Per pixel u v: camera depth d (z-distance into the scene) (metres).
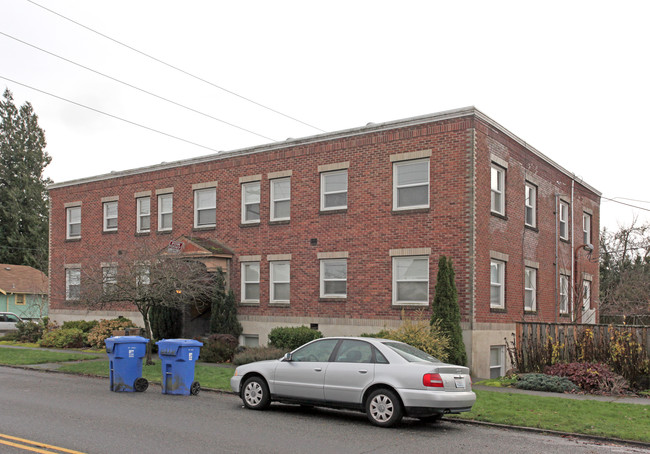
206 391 15.95
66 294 31.30
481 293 20.11
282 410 12.98
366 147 22.23
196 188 26.78
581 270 28.98
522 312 22.88
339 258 22.62
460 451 9.43
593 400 14.45
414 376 11.04
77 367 20.17
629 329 17.64
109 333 26.64
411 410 10.98
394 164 21.64
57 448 8.76
